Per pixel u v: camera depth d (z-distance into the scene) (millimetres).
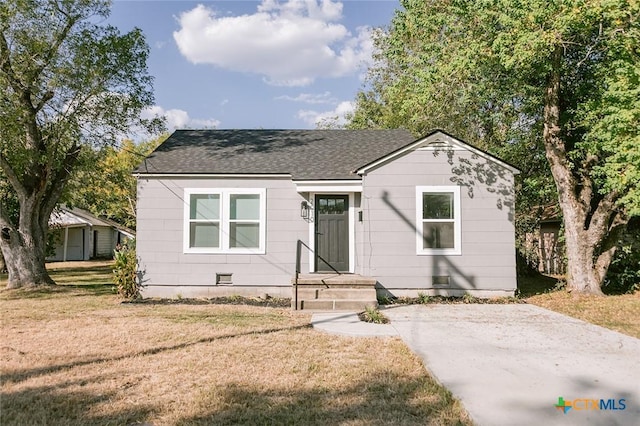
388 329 7609
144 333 7289
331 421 3971
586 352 6121
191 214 11594
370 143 13789
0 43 12883
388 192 11016
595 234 11164
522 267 16250
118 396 4523
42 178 14266
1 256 20734
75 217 29734
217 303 10688
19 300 11336
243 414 4105
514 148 14289
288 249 11562
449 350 6223
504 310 9461
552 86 11422
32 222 14242
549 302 10375
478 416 3951
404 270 10914
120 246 12766
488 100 13531
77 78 13695
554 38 9406
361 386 4855
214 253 11508
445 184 10992
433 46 11859
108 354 6039
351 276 10562
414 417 4062
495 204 10953
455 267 10906
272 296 11461
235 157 12484
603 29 10633
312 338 6977
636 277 12281
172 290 11477
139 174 11461
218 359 5789
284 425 3908
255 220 11609
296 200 11625
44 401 4379
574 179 11852
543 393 4531
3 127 12789
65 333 7309
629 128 9219
